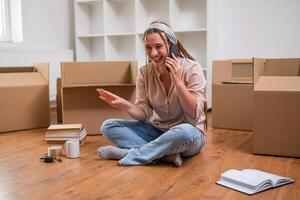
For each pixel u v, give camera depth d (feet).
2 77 8.62
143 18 12.66
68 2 13.76
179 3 12.31
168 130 5.67
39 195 4.34
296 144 5.93
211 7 11.38
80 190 4.50
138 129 6.26
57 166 5.58
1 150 6.71
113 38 13.34
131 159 5.58
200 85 5.67
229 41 12.22
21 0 11.60
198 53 12.40
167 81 5.82
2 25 11.54
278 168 5.35
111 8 13.12
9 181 4.88
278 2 11.43
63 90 8.07
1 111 8.49
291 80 6.10
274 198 4.14
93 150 6.66
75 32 13.41
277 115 6.02
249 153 6.30
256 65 7.92
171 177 4.96
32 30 12.10
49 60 12.00
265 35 11.73
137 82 6.40
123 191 4.44
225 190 4.42
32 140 7.63
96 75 8.53
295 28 11.32
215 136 7.84
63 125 7.36
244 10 11.90
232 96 8.59
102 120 8.34
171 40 5.65
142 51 12.67
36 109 9.08
